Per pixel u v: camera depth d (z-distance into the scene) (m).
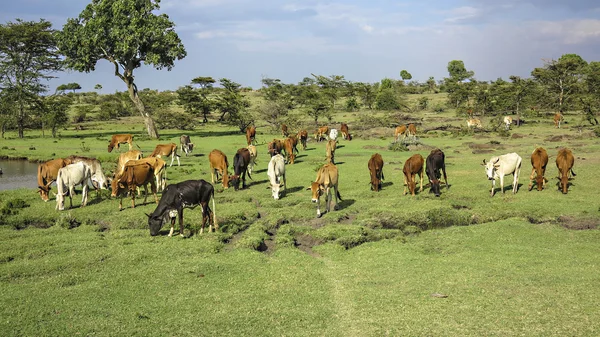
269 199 18.47
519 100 55.16
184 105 66.38
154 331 8.25
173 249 12.66
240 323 8.54
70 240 13.50
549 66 56.66
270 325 8.48
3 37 50.88
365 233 14.05
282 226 14.73
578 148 29.86
